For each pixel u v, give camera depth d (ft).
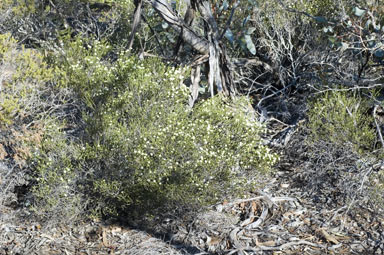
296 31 21.80
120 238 15.06
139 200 15.40
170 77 16.12
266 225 15.55
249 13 19.80
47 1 27.17
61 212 15.33
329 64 19.66
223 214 15.97
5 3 25.12
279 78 22.18
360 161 16.55
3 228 15.28
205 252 14.46
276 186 17.38
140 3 18.44
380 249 14.21
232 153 15.62
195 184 14.84
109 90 16.78
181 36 17.90
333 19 17.88
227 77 18.80
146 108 15.76
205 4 17.85
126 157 15.07
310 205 16.35
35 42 24.63
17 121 16.58
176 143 15.15
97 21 26.96
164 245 14.76
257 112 20.20
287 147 19.01
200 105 17.15
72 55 18.49
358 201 16.15
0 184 16.22
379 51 17.83
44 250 14.44
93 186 15.66
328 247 14.48
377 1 18.51
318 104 18.07
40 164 15.25
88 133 16.19
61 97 18.51
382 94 20.13
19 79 17.03
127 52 18.37
